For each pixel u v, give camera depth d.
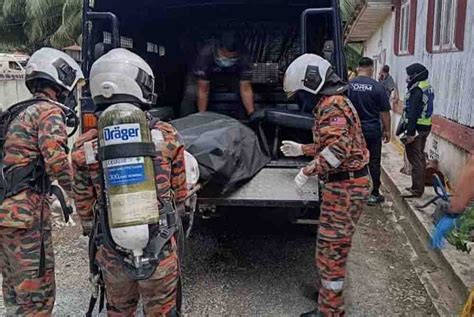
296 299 3.99
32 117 2.94
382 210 6.50
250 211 4.81
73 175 2.60
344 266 3.38
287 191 3.94
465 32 6.48
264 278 4.38
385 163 8.96
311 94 3.26
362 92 6.22
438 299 4.04
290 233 5.41
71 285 4.14
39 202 2.99
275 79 5.57
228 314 3.76
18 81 8.25
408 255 5.00
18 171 2.93
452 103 7.00
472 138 6.02
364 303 3.95
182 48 5.75
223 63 5.33
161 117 5.00
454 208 2.30
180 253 2.68
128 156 2.27
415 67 6.32
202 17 5.60
